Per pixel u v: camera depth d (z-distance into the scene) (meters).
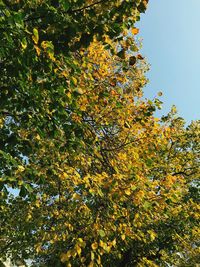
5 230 13.37
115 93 8.44
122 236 7.58
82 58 7.69
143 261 12.91
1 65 6.88
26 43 5.69
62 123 7.53
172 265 19.73
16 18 5.52
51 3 6.78
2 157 6.45
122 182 7.21
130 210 7.85
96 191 7.31
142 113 8.64
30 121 7.46
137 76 10.76
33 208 10.75
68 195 9.47
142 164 8.56
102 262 16.94
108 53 9.20
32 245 12.74
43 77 6.92
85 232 7.40
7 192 6.43
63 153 8.35
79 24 6.79
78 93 7.07
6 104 7.28
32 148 7.91
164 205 7.84
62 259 6.52
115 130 9.23
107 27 6.84
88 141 8.13
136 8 6.88
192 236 17.33
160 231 16.44
